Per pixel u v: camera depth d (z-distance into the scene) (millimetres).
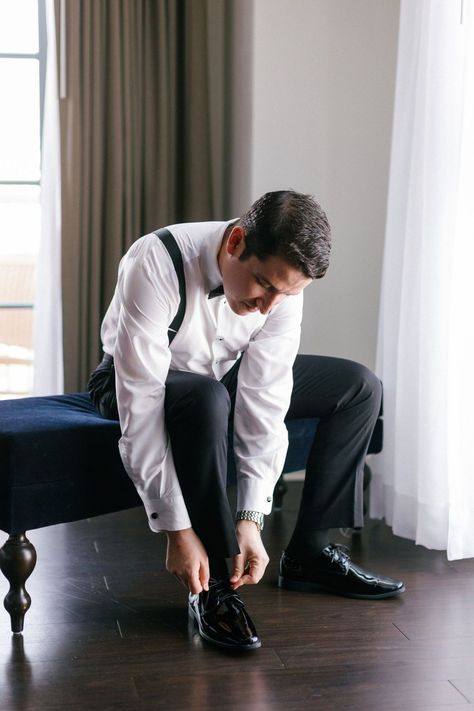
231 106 3385
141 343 1894
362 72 3312
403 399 2723
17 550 1990
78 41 3166
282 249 1699
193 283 1964
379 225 3393
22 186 3682
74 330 3273
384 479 2924
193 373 2006
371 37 3303
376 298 3428
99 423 2086
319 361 2324
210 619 1989
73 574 2418
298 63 3277
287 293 1779
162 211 3320
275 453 2078
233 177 3424
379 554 2633
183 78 3369
